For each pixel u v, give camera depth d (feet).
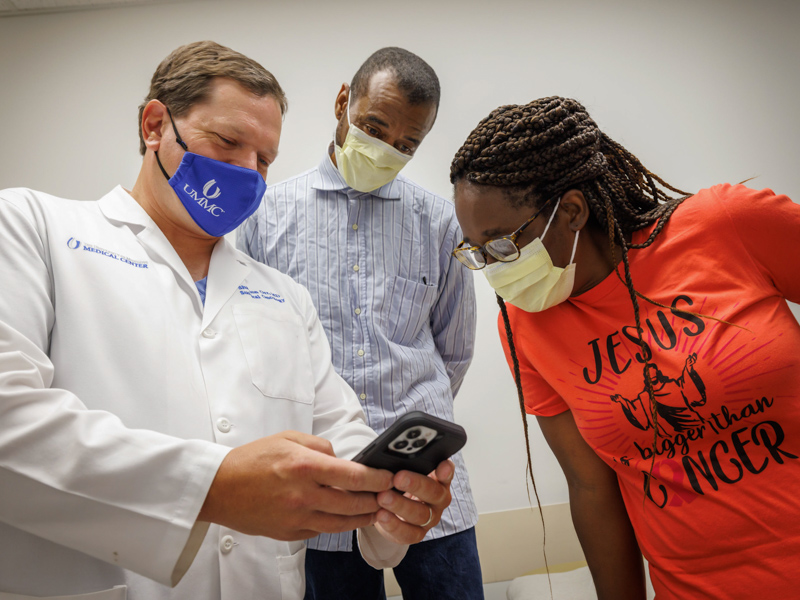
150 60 10.73
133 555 2.42
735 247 3.29
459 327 6.06
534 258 3.50
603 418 3.56
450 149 10.62
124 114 10.63
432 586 4.77
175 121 3.48
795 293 3.39
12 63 10.69
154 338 3.11
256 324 3.58
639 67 11.10
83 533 2.42
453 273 5.84
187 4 10.82
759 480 3.07
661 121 11.05
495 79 10.82
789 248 3.25
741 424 3.14
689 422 3.24
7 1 10.57
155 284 3.34
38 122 10.58
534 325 3.88
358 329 5.30
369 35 10.79
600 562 4.06
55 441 2.38
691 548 3.27
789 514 2.98
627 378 3.45
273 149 3.69
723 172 11.05
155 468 2.41
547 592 7.82
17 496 2.37
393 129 5.17
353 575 4.75
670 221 3.48
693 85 11.15
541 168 3.38
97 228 3.40
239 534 3.06
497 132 3.46
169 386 3.06
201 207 3.47
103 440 2.41
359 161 5.23
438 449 2.52
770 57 11.29
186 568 2.44
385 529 2.66
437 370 5.76
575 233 3.52
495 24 10.94
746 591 3.07
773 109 11.21
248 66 3.61
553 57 10.96
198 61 3.53
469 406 10.06
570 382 3.70
